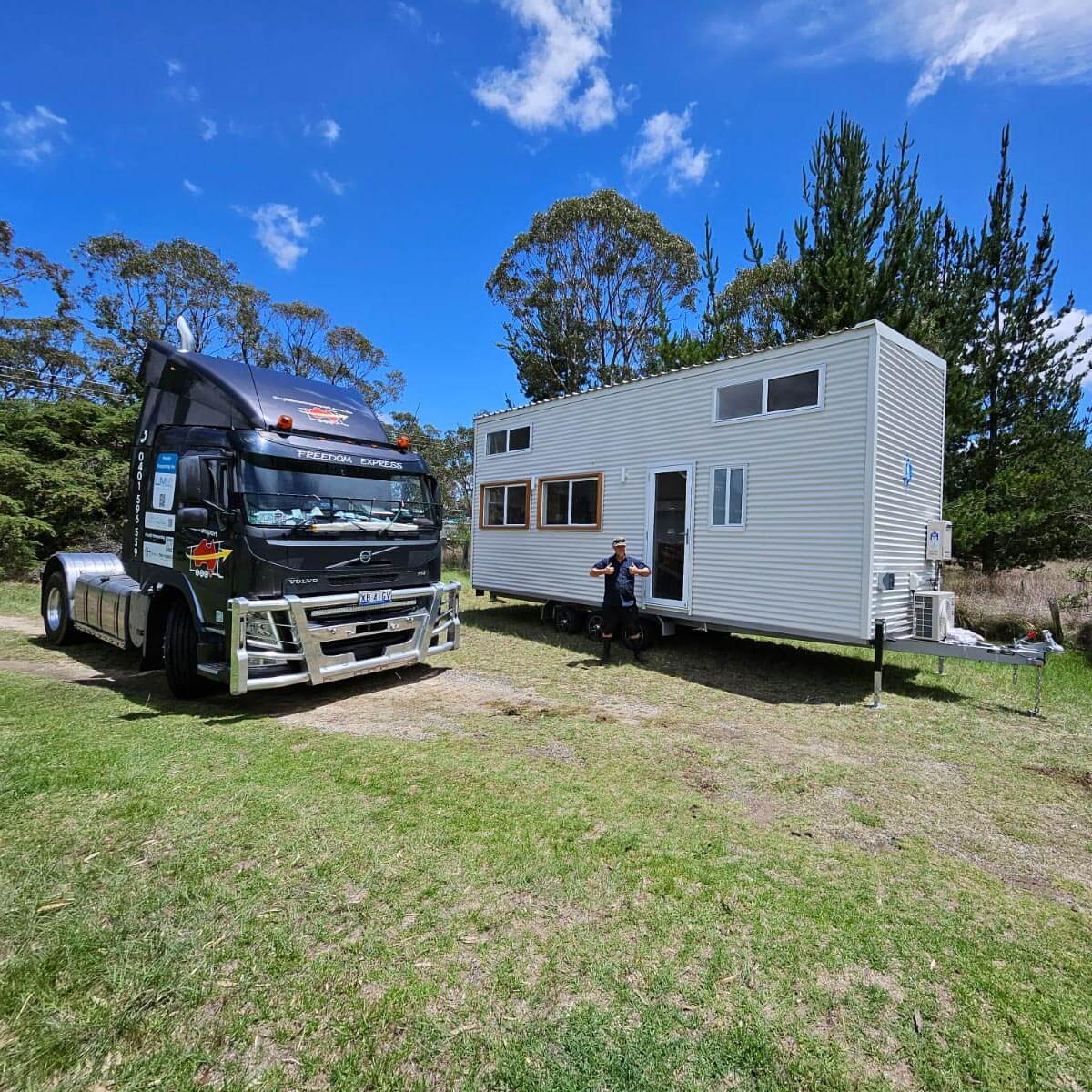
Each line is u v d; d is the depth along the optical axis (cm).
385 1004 188
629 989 199
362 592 542
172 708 498
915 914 251
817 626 639
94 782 334
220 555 486
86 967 197
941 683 679
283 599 487
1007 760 445
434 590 605
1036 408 1105
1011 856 306
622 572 748
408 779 367
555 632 972
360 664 541
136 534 604
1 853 262
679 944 224
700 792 372
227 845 277
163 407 607
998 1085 168
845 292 1046
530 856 282
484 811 328
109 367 2289
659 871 275
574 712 537
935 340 1030
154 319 2320
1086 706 591
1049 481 1010
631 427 854
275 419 529
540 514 1008
